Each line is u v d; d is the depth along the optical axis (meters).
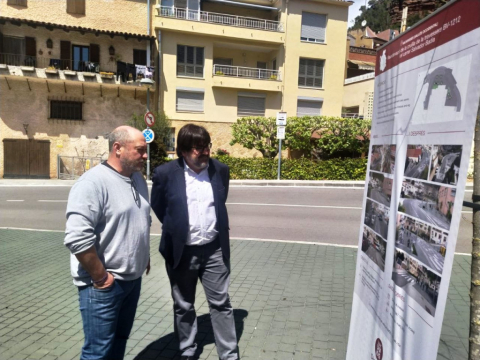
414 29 2.17
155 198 3.24
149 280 5.48
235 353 3.22
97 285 2.51
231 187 16.81
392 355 2.24
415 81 2.14
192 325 3.33
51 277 5.64
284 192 15.34
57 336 3.84
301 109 27.50
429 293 1.90
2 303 4.67
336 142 20.62
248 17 26.86
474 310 1.85
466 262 6.36
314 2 26.98
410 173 2.15
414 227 2.07
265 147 21.14
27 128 22.62
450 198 1.77
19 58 22.72
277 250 7.06
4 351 3.54
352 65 39.19
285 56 26.64
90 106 23.52
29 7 22.62
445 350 3.55
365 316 2.66
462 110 1.74
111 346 2.67
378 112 2.63
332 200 13.44
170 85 24.98
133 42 24.25
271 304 4.56
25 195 15.13
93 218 2.47
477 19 1.66
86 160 23.41
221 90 25.94
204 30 24.89
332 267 5.98
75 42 23.33
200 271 3.24
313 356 3.45
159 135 22.02
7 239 8.08
